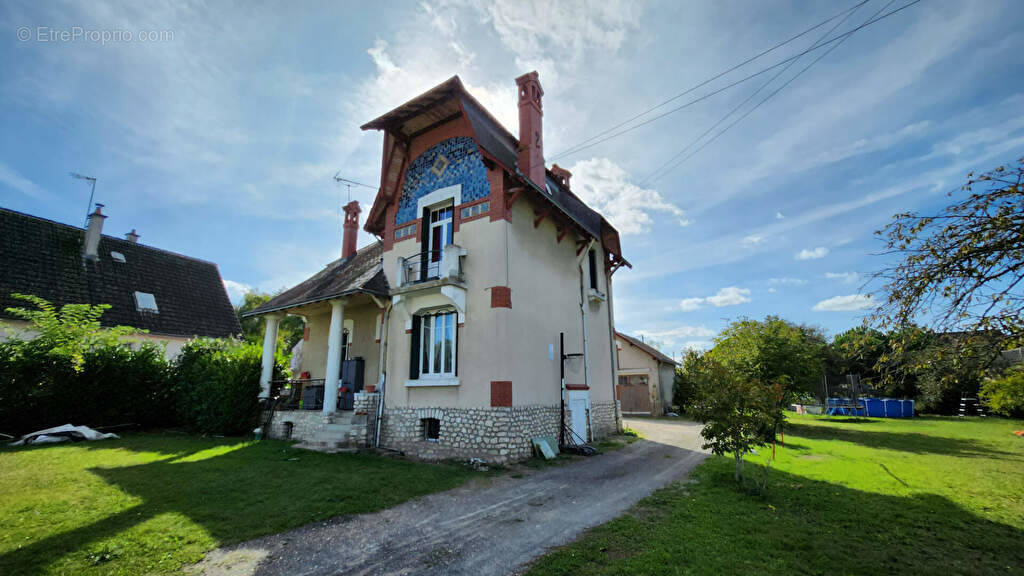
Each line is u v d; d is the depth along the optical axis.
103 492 6.90
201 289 23.80
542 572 4.37
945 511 6.20
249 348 15.27
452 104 12.73
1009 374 8.73
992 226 4.93
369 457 10.65
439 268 12.16
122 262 21.45
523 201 12.49
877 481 8.06
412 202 13.60
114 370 14.38
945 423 20.70
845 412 27.27
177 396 15.66
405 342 12.33
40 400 12.90
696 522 5.83
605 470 9.59
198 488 7.25
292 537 5.42
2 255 17.33
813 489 7.50
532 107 13.94
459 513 6.46
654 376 27.02
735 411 7.53
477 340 11.04
